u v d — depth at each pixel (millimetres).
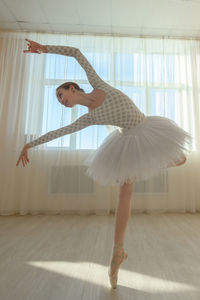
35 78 3127
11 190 2838
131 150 1071
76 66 3162
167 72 3211
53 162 2973
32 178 2918
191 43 3281
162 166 1007
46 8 2773
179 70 3188
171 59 3246
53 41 3256
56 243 1646
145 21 2975
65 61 3172
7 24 3113
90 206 2881
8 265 1238
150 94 3145
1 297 897
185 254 1412
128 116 1085
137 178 1043
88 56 3201
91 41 3236
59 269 1185
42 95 3109
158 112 3109
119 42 3240
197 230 2016
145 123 1164
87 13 2846
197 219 2492
